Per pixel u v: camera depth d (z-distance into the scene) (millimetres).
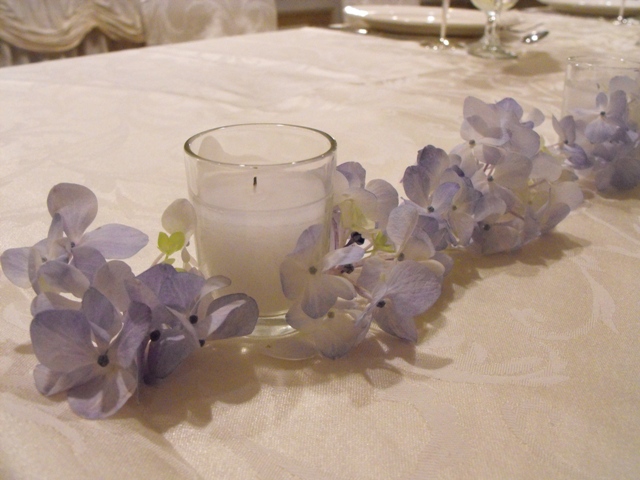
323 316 236
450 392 231
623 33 987
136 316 207
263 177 240
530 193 334
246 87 654
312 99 612
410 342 256
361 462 202
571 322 272
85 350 211
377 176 421
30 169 423
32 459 192
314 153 268
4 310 271
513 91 650
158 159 452
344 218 267
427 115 561
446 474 198
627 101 393
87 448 197
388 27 953
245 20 1277
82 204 254
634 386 234
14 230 340
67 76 680
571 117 379
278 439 209
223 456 202
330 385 233
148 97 610
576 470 199
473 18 1002
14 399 215
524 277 307
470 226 293
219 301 228
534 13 1213
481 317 275
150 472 193
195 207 253
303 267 229
